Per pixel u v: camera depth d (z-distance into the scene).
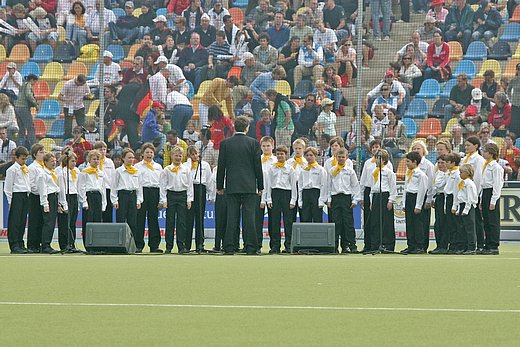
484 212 36.19
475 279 22.22
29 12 59.03
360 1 47.47
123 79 55.97
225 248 34.19
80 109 55.78
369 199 37.41
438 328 13.52
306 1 57.03
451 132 53.16
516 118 52.88
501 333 13.02
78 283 21.05
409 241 36.81
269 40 56.25
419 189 36.62
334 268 25.95
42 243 36.31
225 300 17.34
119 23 57.94
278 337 12.62
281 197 36.72
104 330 13.37
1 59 58.47
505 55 55.47
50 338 12.59
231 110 54.81
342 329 13.41
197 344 11.99
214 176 38.28
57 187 36.69
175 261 29.39
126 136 54.31
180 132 54.53
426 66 55.06
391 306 16.33
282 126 53.06
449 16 56.56
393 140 52.25
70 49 58.25
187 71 56.47
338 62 55.31
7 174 36.88
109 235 34.75
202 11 57.56
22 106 56.44
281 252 36.78
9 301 17.23
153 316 14.93
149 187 38.41
